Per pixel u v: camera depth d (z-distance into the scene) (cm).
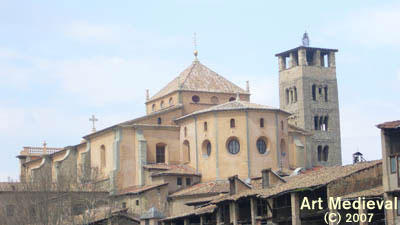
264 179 11181
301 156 15112
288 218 10225
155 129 14800
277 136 14075
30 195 13575
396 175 8738
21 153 18812
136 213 13875
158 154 14812
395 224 8712
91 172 14712
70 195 13500
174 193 13850
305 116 19838
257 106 14138
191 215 12200
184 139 14700
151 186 14050
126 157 14662
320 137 19912
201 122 14238
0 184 15475
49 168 16138
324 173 10250
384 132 8894
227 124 13950
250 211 11156
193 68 16225
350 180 9362
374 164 9525
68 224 13375
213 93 15688
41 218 13175
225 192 12512
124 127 14712
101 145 15238
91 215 13812
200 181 14175
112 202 13962
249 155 13788
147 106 16650
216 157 13912
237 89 15988
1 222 14088
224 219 11450
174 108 15138
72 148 16388
